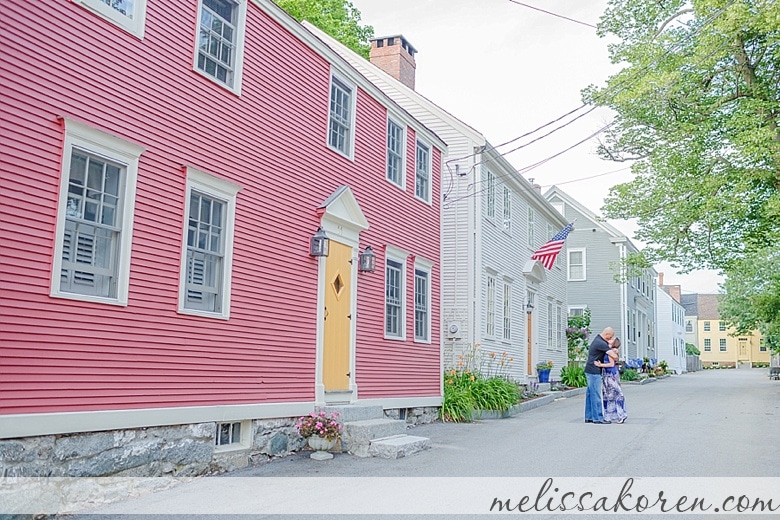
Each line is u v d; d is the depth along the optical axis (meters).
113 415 7.11
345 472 8.72
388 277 13.64
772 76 19.16
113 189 7.43
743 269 21.66
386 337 13.16
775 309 31.66
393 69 20.50
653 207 20.98
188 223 8.40
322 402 10.79
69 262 6.85
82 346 6.84
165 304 7.92
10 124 6.25
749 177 18.64
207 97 8.80
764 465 9.08
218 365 8.69
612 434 12.19
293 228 10.43
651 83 17.95
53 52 6.72
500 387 16.50
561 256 29.94
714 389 27.31
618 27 20.45
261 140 9.80
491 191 20.53
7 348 6.11
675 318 60.25
